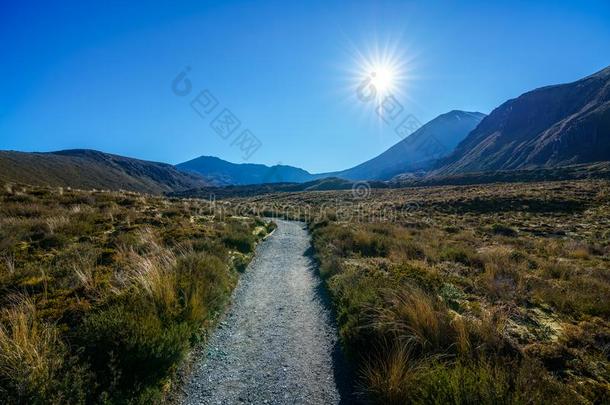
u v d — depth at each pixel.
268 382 4.99
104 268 7.92
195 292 6.86
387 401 4.19
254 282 10.32
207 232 14.62
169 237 12.63
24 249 9.47
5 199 17.69
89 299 6.02
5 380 3.59
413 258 12.84
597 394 4.08
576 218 28.81
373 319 5.82
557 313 6.89
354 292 7.41
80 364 4.06
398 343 4.99
